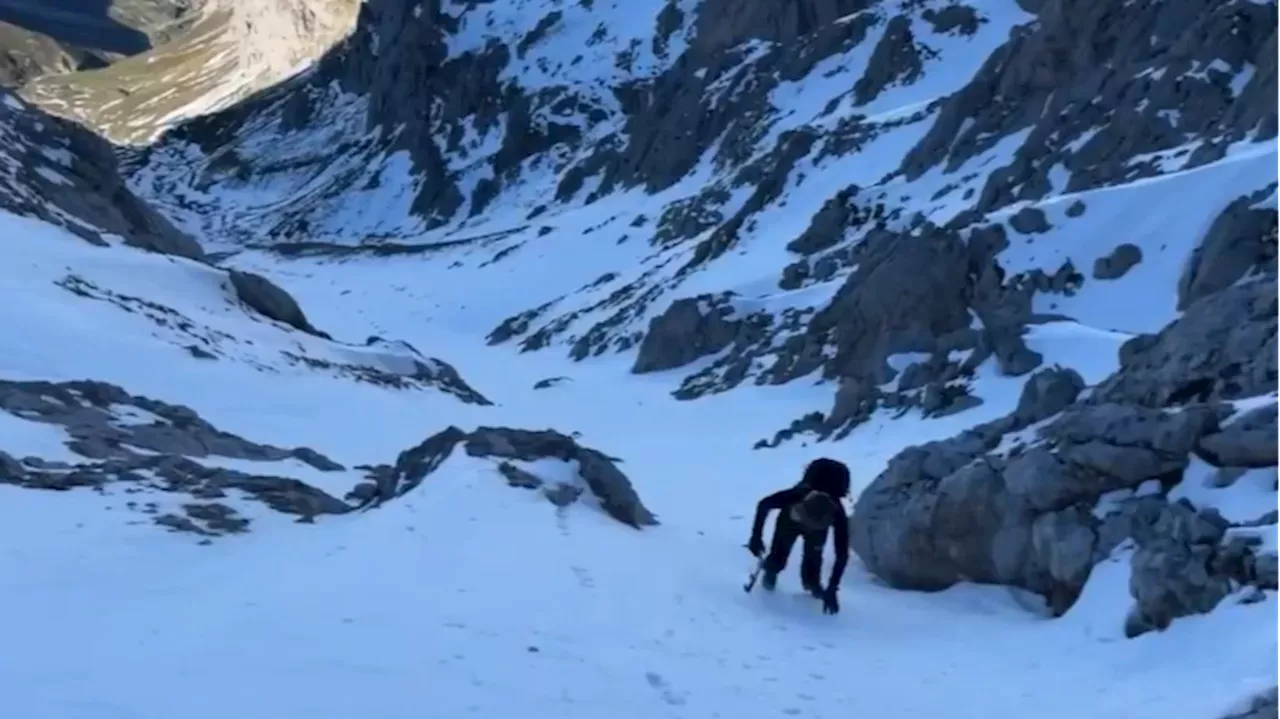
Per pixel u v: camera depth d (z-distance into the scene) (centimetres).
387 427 2023
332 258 7156
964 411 1988
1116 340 2058
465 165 8312
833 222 3894
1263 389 966
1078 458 915
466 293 5606
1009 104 4028
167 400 1794
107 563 788
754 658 722
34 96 16762
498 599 754
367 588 745
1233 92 3023
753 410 2567
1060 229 2567
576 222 6344
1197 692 631
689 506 1440
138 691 532
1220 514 812
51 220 2766
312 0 14925
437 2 9606
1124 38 3650
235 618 664
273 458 1469
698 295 3569
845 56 6228
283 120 11181
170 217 9088
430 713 542
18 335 1808
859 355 2617
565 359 3984
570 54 8819
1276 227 2166
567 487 1073
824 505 885
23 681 531
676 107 6900
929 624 882
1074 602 855
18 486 1002
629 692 609
